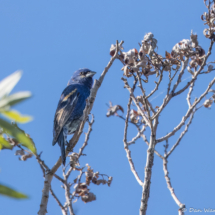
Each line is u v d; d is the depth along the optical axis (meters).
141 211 8.73
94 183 10.54
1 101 3.43
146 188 8.95
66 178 9.93
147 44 9.16
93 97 10.11
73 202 10.27
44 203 9.22
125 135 10.56
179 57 9.52
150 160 9.23
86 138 10.47
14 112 3.70
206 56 9.77
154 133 9.48
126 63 9.43
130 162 10.04
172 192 10.13
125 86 10.56
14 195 3.43
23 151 9.85
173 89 9.67
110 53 10.27
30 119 3.78
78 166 10.52
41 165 9.66
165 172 10.58
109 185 10.56
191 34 9.66
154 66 9.29
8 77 3.56
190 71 11.00
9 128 3.87
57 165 9.80
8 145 5.01
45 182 9.48
